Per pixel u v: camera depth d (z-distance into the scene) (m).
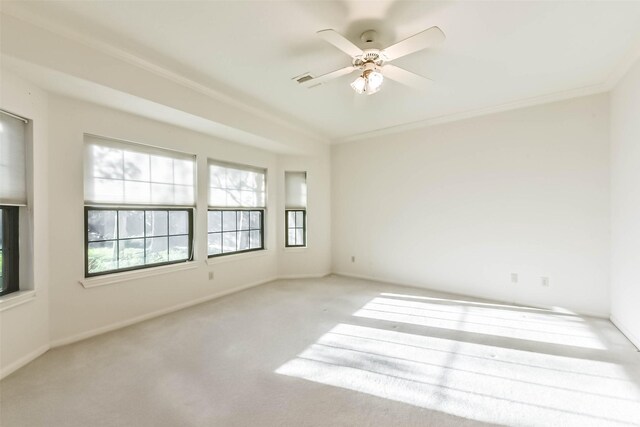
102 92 2.54
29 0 1.91
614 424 1.61
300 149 4.82
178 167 3.62
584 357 2.34
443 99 3.56
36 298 2.38
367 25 2.15
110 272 3.00
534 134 3.60
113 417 1.67
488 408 1.75
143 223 3.34
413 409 1.74
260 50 2.49
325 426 1.60
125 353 2.44
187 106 3.05
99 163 2.90
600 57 2.61
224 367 2.21
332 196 5.50
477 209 4.01
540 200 3.57
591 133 3.27
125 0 1.90
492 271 3.91
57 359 2.34
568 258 3.42
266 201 4.96
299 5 1.94
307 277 5.23
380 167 4.92
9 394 1.88
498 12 2.01
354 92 3.34
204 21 2.11
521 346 2.54
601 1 1.91
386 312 3.42
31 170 2.35
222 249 4.28
